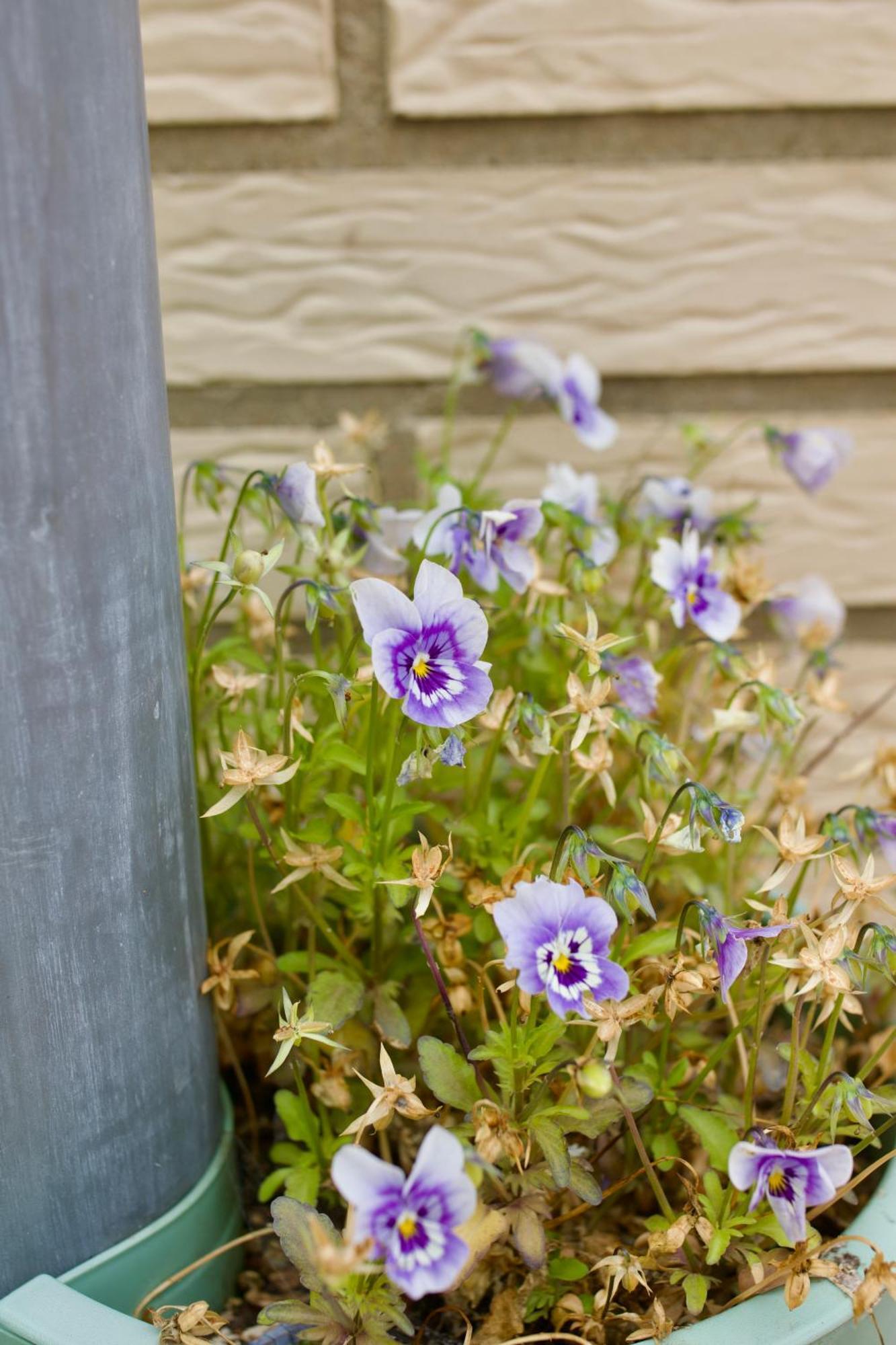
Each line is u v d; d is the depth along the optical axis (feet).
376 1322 1.98
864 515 2.71
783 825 2.08
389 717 2.17
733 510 2.70
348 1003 2.11
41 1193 2.03
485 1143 1.97
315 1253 1.98
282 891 2.29
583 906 1.97
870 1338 2.02
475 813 2.23
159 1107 2.08
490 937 2.18
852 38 2.51
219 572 2.06
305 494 2.16
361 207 2.55
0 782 1.91
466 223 2.57
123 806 1.98
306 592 2.13
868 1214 2.04
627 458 2.68
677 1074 2.15
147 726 1.99
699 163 2.56
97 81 1.85
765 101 2.53
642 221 2.58
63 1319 1.97
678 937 2.04
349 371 2.61
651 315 2.62
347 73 2.51
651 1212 2.18
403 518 2.32
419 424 2.65
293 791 2.19
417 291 2.59
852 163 2.57
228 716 2.35
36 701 1.91
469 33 2.49
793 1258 1.98
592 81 2.52
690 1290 2.00
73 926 1.98
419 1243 1.84
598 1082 1.92
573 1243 2.13
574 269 2.60
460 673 2.02
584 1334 2.04
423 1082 2.21
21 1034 1.98
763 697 2.22
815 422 2.68
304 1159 2.14
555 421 2.66
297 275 2.57
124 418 1.91
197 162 2.53
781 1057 2.19
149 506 1.96
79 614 1.91
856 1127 2.05
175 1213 2.11
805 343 2.64
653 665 2.45
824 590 2.57
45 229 1.84
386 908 2.17
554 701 2.38
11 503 1.87
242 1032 2.33
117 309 1.89
